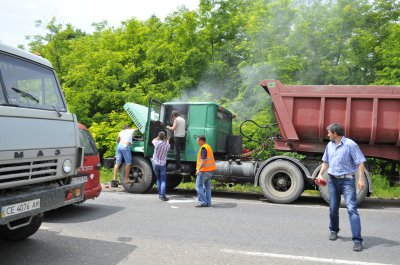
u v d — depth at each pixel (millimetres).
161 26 19625
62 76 19141
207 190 8602
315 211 8148
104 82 17625
